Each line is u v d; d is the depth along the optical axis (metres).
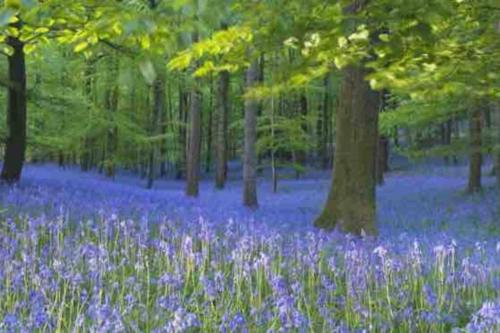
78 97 18.86
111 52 8.88
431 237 10.52
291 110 41.97
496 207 16.42
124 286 6.03
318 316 5.61
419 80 5.92
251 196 18.05
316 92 36.97
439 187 24.66
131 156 37.00
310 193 27.09
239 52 5.59
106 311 4.80
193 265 6.52
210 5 3.01
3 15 2.73
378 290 6.29
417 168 38.22
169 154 39.19
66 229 8.08
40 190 11.89
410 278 6.66
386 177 33.00
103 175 36.47
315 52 5.71
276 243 8.16
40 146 21.12
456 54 6.03
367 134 11.05
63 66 19.30
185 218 10.17
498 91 6.44
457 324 5.58
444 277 6.97
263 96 6.91
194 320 4.90
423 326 5.54
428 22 5.24
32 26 4.97
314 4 5.00
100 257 6.27
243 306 5.73
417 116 16.70
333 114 43.88
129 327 5.02
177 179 42.34
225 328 5.00
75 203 10.70
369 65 6.04
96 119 21.83
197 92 22.31
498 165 21.62
